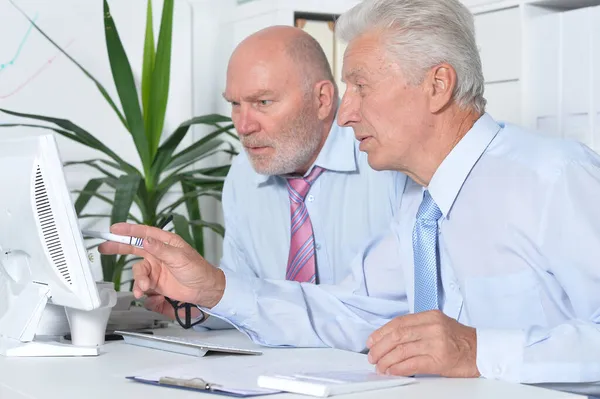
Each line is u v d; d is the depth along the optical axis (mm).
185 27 3418
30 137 1536
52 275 1569
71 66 3207
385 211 2154
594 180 1508
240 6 3254
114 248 1707
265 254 2275
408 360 1313
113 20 3043
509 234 1569
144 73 3070
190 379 1256
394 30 1556
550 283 1551
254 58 2098
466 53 1581
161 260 1635
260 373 1351
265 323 1703
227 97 2164
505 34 2768
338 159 2174
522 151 1588
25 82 3137
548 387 1389
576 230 1485
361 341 1729
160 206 3414
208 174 3127
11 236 1627
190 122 2965
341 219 2201
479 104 1636
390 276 1844
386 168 1658
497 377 1329
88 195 2857
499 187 1581
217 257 3543
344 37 1634
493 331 1360
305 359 1524
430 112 1579
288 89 2096
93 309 1596
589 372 1333
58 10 3182
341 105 1636
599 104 2500
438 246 1687
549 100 2646
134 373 1367
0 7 3082
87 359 1528
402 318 1353
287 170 2148
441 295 1702
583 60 2537
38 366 1459
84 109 3242
